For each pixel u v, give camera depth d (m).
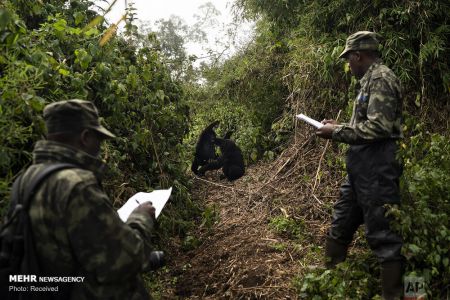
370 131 3.27
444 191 3.75
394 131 3.43
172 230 5.04
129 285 2.24
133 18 5.34
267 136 7.67
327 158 5.86
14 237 2.07
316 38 6.38
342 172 5.29
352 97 5.75
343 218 3.76
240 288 3.90
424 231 3.42
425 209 3.50
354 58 3.55
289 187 5.91
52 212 2.05
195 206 5.54
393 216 3.33
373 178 3.37
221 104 8.67
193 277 4.27
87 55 4.04
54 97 3.79
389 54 5.60
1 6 3.38
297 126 6.57
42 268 2.09
